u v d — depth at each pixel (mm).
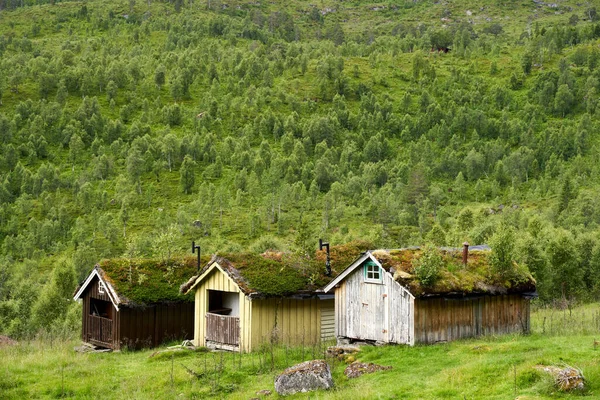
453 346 26641
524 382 19906
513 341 26453
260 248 75438
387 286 28812
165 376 26172
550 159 194000
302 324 33125
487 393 19547
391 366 24250
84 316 39000
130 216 159250
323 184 190000
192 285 34750
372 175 191625
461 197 177750
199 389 24172
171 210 166750
